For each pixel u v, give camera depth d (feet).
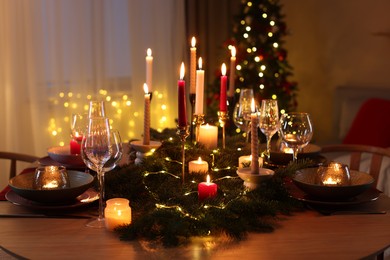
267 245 4.66
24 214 5.36
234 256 4.43
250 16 14.08
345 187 5.47
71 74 12.98
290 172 5.72
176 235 4.68
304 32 16.34
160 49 14.46
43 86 12.53
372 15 14.85
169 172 6.13
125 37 13.91
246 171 5.68
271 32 13.97
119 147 5.24
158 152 6.39
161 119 14.69
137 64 14.05
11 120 12.11
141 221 4.82
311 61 16.26
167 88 14.62
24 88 12.42
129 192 5.63
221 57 14.80
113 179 5.88
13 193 5.78
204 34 15.51
